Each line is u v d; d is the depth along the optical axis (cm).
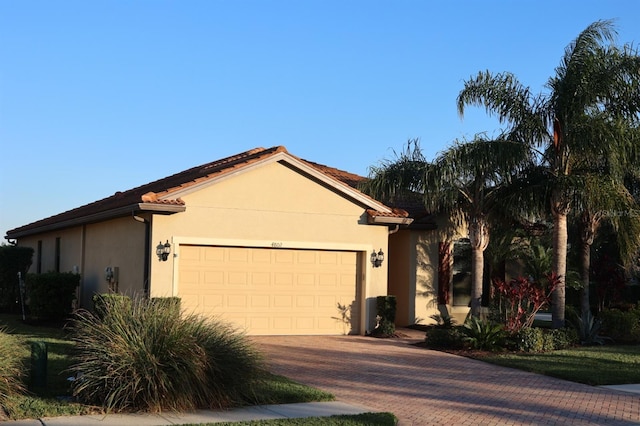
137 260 1778
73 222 2188
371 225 1991
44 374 1062
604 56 1880
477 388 1249
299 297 1905
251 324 1838
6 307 2520
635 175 1978
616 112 1897
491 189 2014
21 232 2981
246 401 1041
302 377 1298
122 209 1759
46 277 1986
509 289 1816
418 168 2003
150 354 989
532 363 1511
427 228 2228
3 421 890
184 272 1756
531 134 1938
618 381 1331
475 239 2028
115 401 959
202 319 1112
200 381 996
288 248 1883
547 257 2269
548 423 1002
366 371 1384
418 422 988
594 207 1828
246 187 1817
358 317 1978
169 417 941
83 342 1029
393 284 2317
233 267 1819
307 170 1881
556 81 1925
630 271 2419
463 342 1711
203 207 1761
